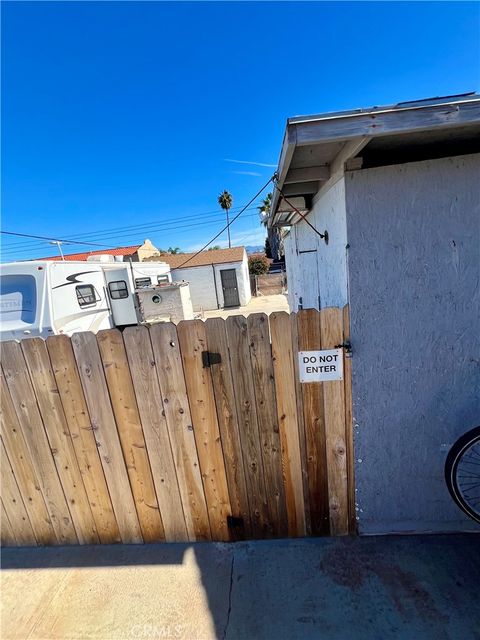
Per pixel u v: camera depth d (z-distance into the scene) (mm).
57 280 5742
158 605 1745
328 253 2248
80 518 2176
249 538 2098
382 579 1758
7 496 2174
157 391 1899
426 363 1752
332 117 1300
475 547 1891
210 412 1906
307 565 1881
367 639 1495
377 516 2002
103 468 2064
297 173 2021
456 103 1266
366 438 1883
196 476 2023
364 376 1794
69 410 1980
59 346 1884
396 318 1708
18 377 1952
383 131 1297
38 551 2191
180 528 2127
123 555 2092
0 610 1804
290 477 1981
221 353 1812
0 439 2068
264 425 1902
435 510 1957
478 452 1785
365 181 1585
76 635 1643
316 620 1593
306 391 1839
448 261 1626
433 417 1817
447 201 1572
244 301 16438
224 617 1648
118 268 8469
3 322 5363
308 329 1760
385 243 1628
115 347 1854
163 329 1804
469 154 1532
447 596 1644
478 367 1729
